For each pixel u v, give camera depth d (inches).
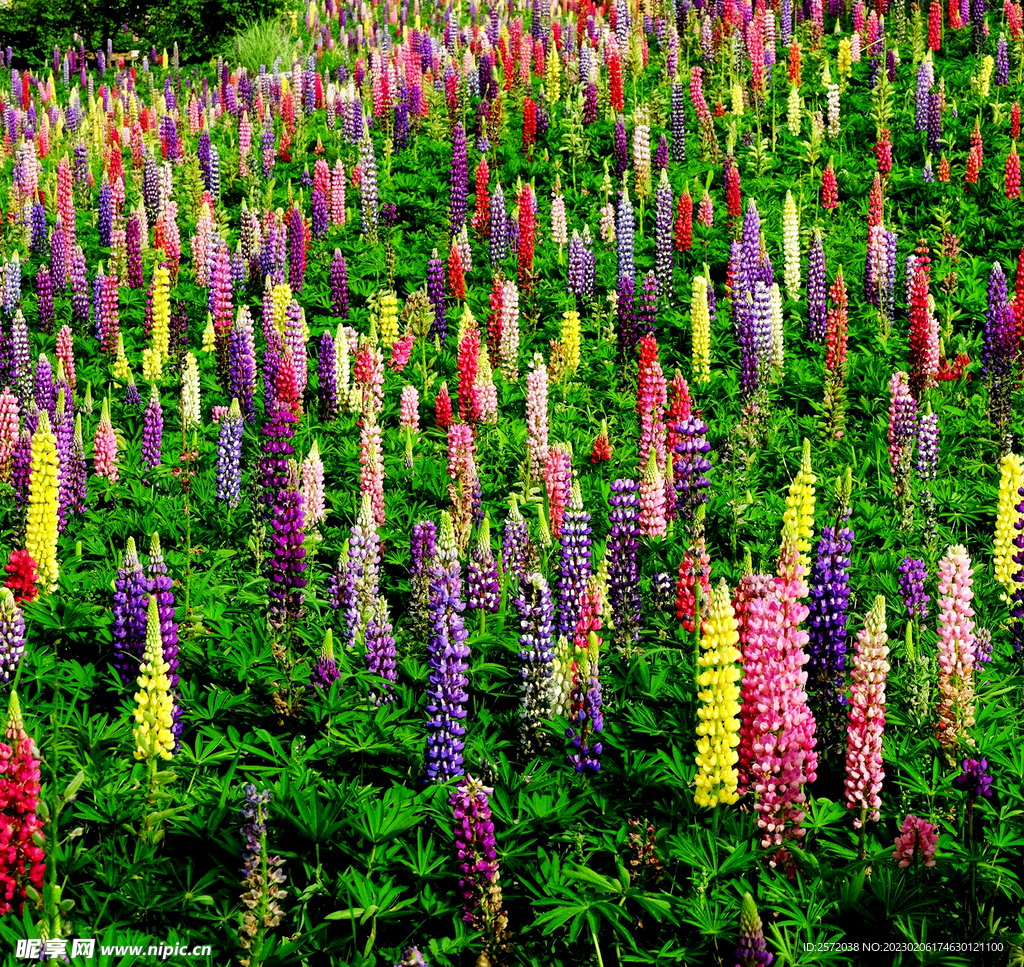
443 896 239.0
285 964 219.3
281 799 253.9
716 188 813.9
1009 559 360.8
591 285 671.1
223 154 1031.6
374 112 1033.5
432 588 323.6
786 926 225.6
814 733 287.9
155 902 226.8
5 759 221.5
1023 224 711.1
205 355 624.7
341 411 541.3
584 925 235.6
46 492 342.3
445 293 680.4
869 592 375.9
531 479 444.1
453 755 269.6
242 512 430.9
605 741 287.3
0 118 1221.7
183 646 318.7
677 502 402.3
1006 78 901.2
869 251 627.5
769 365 567.8
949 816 264.2
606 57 1105.4
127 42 1694.1
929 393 538.6
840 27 1136.2
